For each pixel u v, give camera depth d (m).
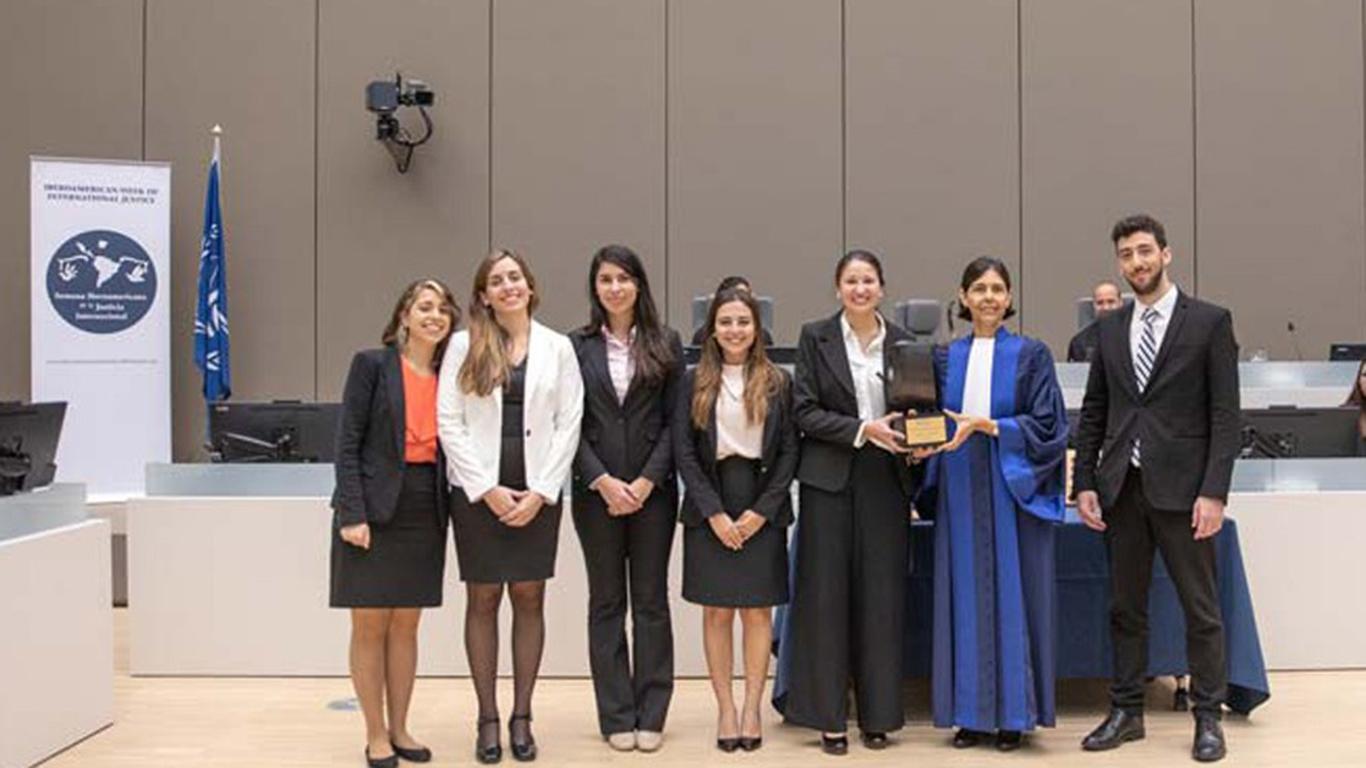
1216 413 3.52
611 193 7.63
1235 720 3.98
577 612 4.65
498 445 3.48
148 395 6.83
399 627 3.58
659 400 3.71
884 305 7.66
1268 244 7.76
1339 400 5.98
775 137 7.64
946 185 7.68
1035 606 3.69
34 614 3.56
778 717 4.10
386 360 3.49
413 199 7.58
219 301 7.11
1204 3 7.75
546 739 3.83
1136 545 3.67
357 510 3.37
